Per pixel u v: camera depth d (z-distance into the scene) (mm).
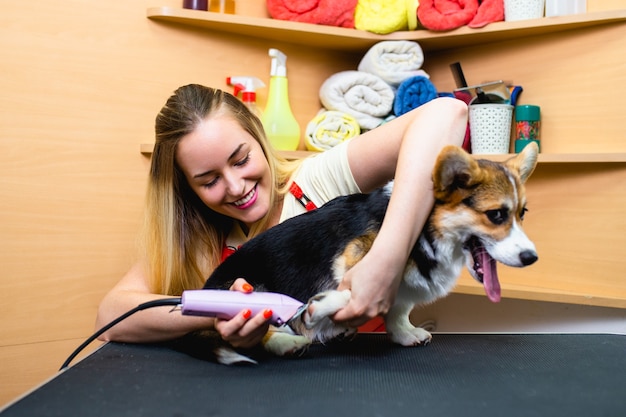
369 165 1256
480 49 2148
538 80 2014
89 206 1878
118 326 1134
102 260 1900
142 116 1944
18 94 1778
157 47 1951
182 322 1065
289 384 832
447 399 754
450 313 2189
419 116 1084
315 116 2184
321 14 2035
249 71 2105
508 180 1102
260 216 1333
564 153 1896
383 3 2074
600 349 1061
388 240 931
